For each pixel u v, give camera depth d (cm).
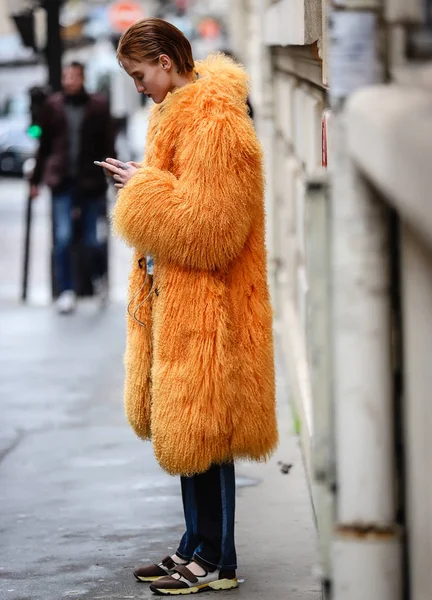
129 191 706
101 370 1634
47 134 2122
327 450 519
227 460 746
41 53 2531
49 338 1906
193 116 702
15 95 5475
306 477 1047
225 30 7631
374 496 487
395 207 432
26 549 904
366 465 486
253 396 735
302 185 1140
